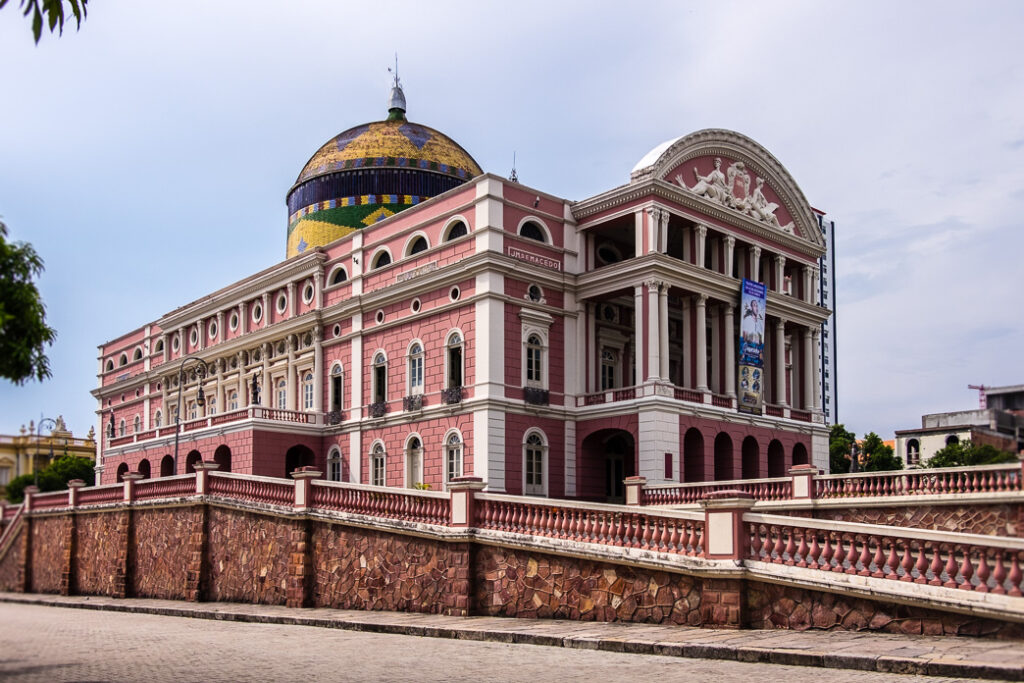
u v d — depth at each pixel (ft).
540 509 68.64
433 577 74.95
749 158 146.10
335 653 54.08
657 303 126.62
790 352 155.53
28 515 140.56
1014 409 326.44
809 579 52.85
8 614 101.24
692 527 58.95
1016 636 45.96
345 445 145.69
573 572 65.46
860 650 44.16
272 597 90.89
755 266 144.36
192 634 68.80
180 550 105.29
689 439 130.93
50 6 29.48
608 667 45.03
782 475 144.66
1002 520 81.97
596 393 131.75
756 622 55.36
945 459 213.25
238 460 145.59
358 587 81.82
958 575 51.03
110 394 222.69
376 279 143.95
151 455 171.32
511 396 125.08
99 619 88.48
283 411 147.54
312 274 156.76
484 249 124.57
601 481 134.41
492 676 43.24
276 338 163.02
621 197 130.82
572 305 134.62
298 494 89.15
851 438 237.25
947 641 46.47
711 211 136.77
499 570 70.59
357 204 175.73
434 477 129.18
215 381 179.93
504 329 125.39
